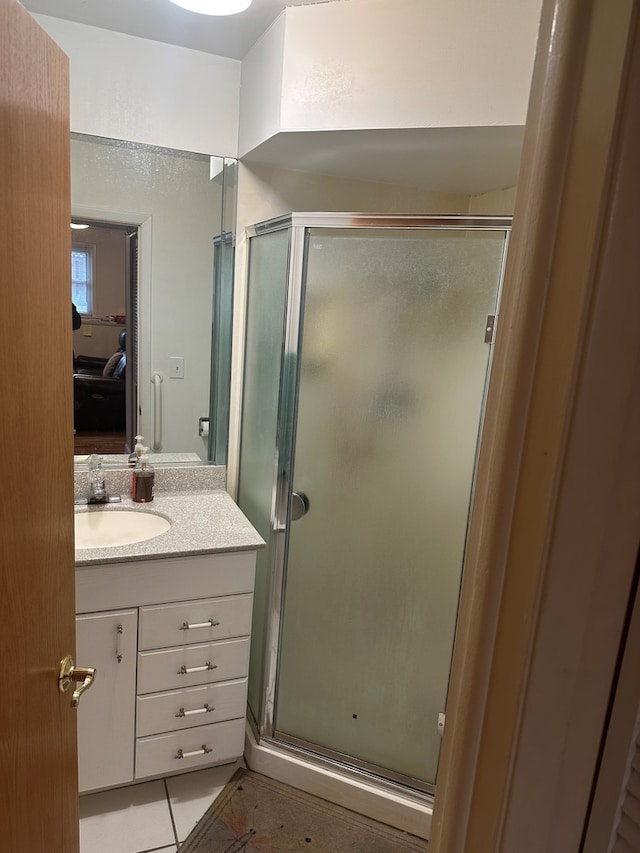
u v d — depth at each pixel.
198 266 1.95
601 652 0.47
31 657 0.80
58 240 0.84
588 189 0.40
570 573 0.45
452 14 1.39
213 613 1.68
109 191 1.80
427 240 1.61
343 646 1.91
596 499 0.44
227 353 2.06
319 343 1.74
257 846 1.61
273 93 1.58
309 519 1.86
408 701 1.86
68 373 0.92
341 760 1.83
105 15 1.60
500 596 0.49
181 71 1.79
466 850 0.53
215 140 1.87
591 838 0.50
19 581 0.74
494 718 0.50
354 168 1.90
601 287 0.41
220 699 1.75
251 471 2.06
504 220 1.49
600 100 0.39
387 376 1.76
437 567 1.80
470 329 1.63
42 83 0.75
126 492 1.99
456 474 1.73
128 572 1.55
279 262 1.76
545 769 0.49
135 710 1.64
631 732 0.48
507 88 1.38
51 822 0.92
